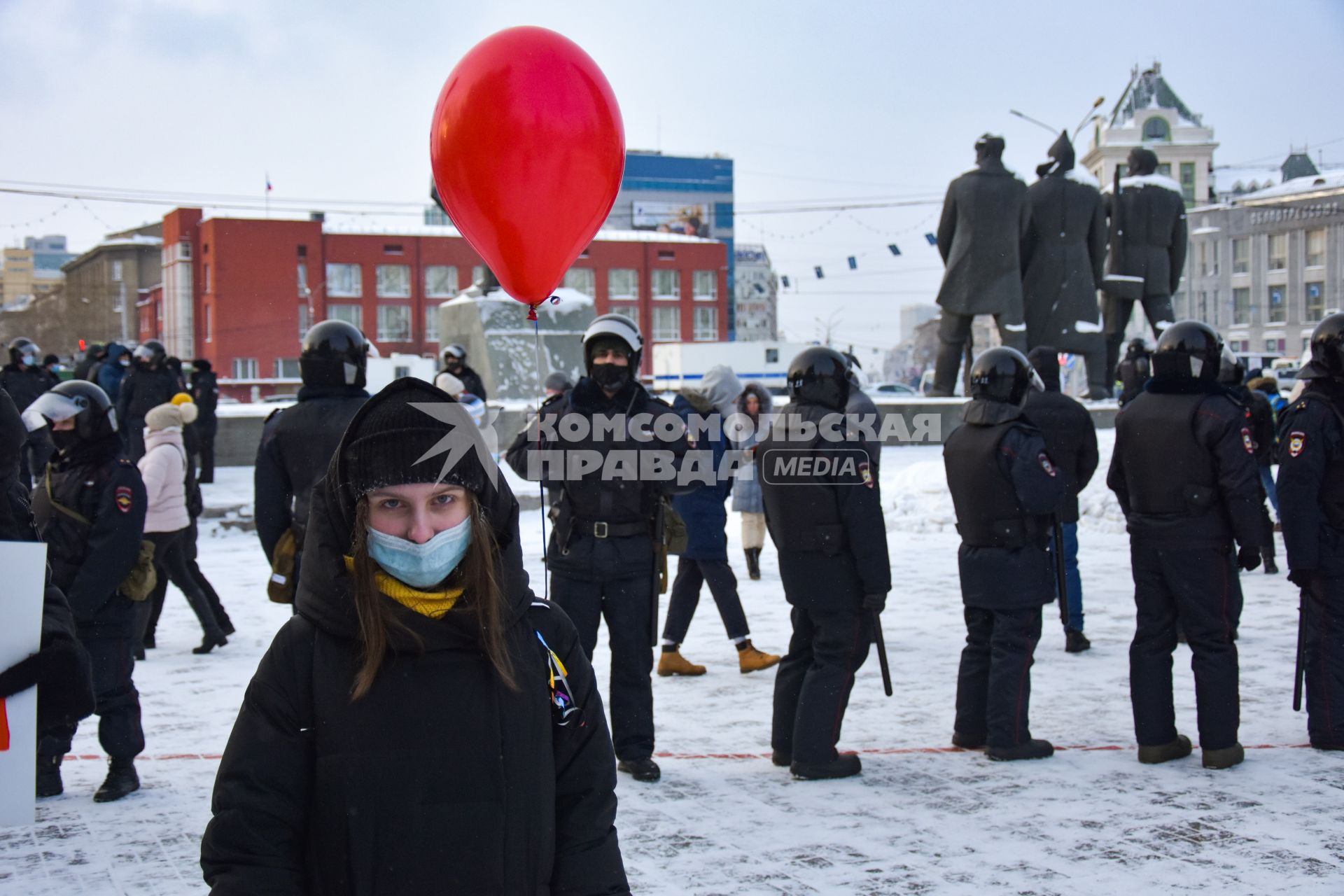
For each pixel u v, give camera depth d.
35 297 77.81
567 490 4.93
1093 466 7.09
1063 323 20.41
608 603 4.94
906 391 50.16
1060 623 8.22
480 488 1.86
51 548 4.57
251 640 8.08
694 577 7.01
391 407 1.87
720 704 6.27
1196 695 4.98
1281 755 5.12
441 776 1.80
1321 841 4.02
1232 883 3.66
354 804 1.79
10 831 4.32
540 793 1.87
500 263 3.36
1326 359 5.09
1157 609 5.03
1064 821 4.28
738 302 116.19
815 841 4.12
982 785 4.74
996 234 20.23
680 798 4.64
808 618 5.07
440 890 1.78
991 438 5.04
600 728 2.01
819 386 4.82
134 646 4.88
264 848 1.79
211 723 5.90
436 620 1.85
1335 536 5.10
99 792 4.68
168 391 14.80
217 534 13.88
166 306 67.75
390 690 1.82
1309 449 5.01
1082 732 5.55
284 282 63.09
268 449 4.88
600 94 3.23
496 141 3.10
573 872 1.92
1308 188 57.94
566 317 20.17
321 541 1.87
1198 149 67.00
